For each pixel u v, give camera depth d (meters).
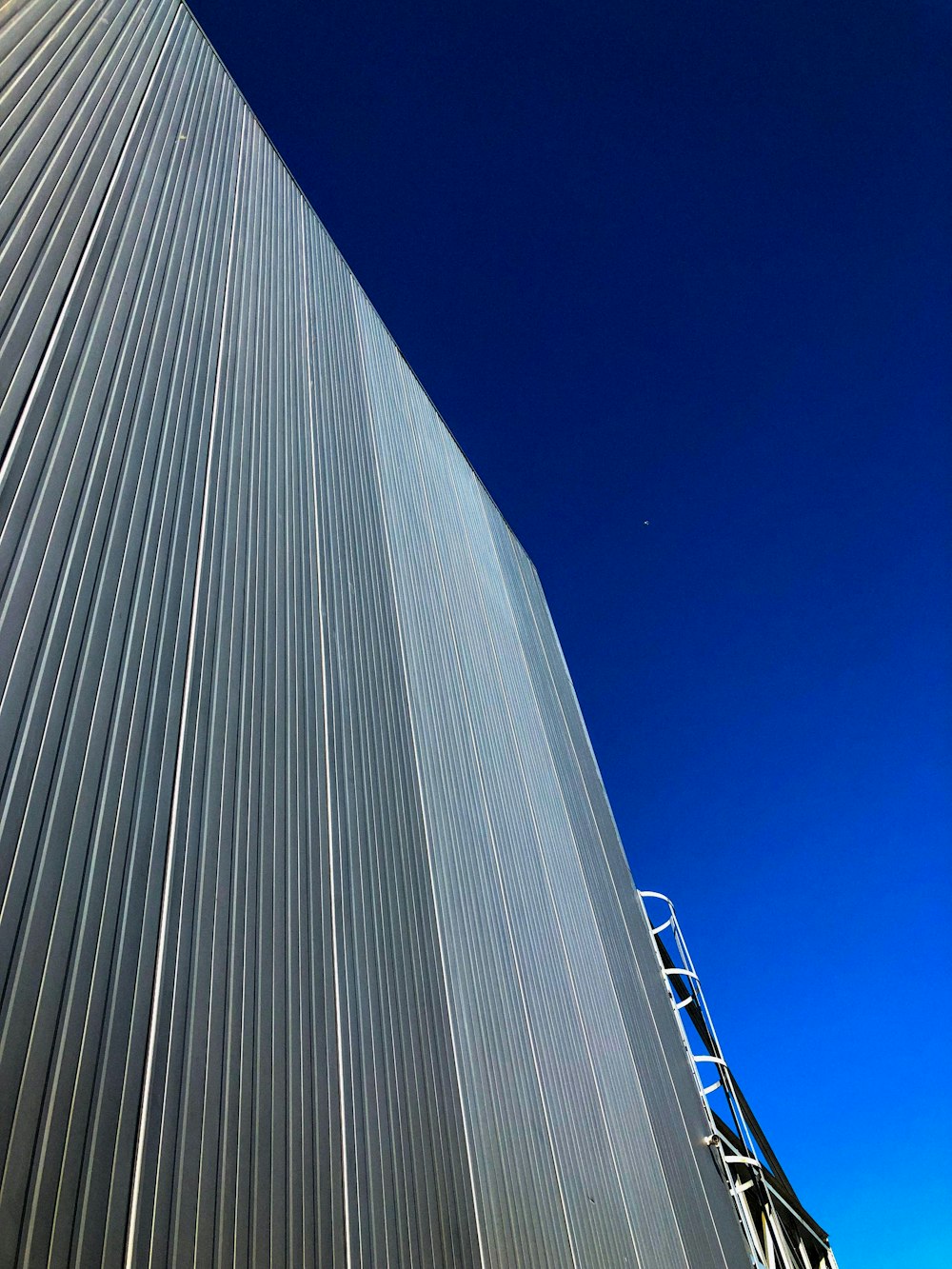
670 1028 18.33
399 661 11.42
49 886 4.81
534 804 15.36
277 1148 5.72
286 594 8.83
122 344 7.27
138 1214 4.56
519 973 11.31
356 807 8.70
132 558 6.53
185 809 6.14
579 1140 10.75
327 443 11.57
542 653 21.33
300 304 12.27
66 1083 4.47
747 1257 16.02
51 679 5.37
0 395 5.73
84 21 8.29
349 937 7.62
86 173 7.54
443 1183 7.41
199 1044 5.44
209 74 11.35
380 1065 7.26
